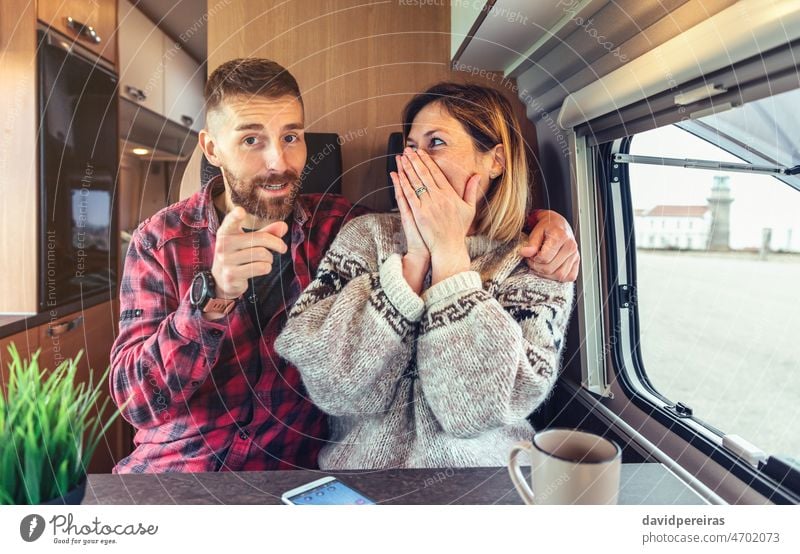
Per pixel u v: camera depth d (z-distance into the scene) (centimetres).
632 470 48
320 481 46
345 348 71
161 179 79
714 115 53
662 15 47
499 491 45
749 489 49
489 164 74
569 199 73
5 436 37
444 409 67
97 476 46
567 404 74
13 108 76
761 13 38
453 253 73
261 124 76
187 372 73
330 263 74
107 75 80
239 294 74
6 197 76
